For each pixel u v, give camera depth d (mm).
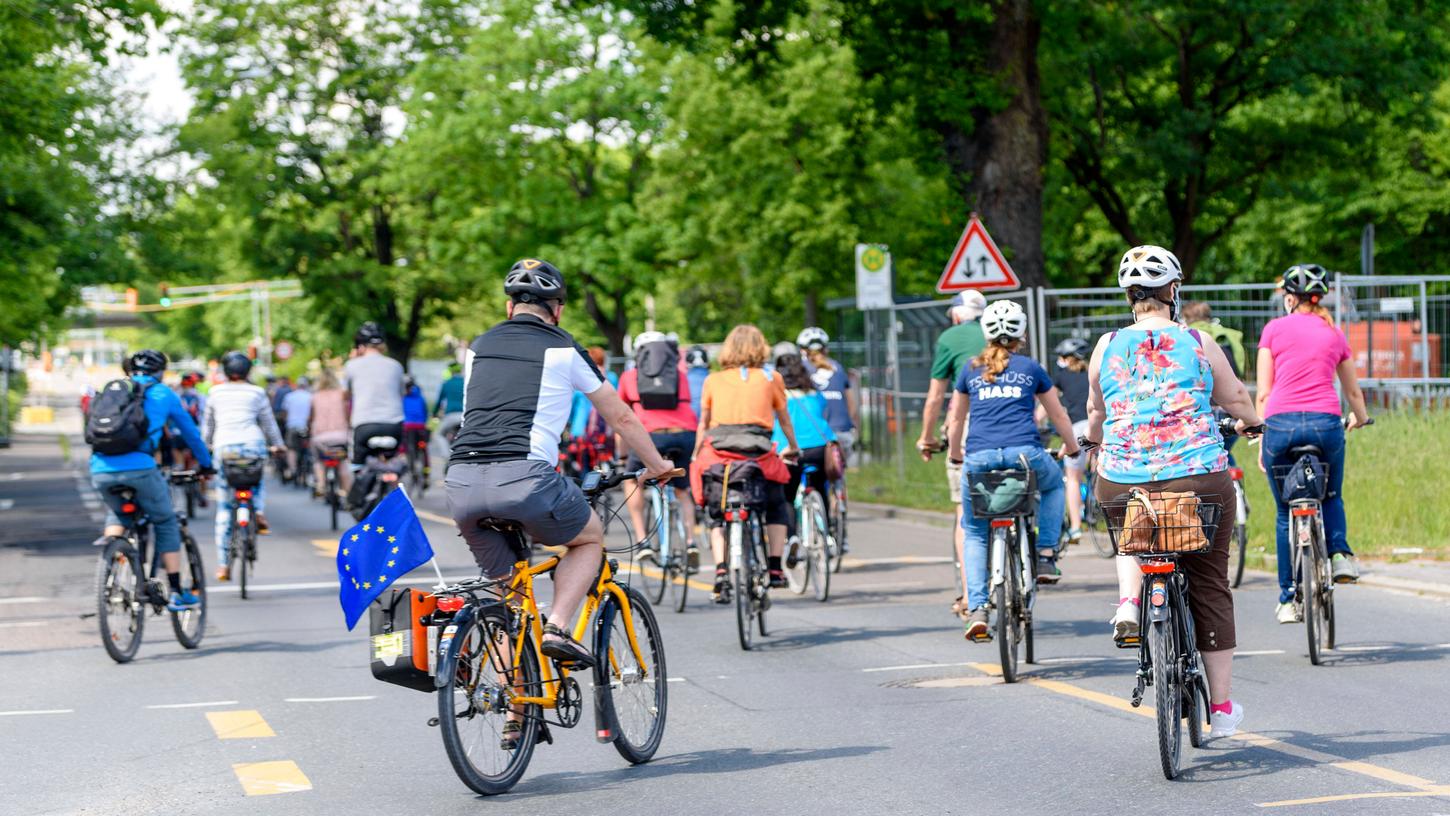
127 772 13555
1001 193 44469
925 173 46125
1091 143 67500
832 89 70188
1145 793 11766
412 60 103312
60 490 66312
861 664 18406
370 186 101375
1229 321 35812
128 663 20000
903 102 46438
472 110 89875
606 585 13141
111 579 19812
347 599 11922
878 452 45750
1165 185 69625
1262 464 18094
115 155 86188
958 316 20375
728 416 20281
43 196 57750
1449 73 68062
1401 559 25656
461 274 97188
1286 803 11320
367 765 13656
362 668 19125
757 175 73875
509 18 90438
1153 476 12453
